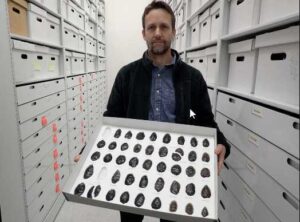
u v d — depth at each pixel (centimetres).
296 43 69
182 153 85
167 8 99
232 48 116
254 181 92
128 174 79
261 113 85
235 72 117
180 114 102
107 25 434
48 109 158
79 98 246
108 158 85
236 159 109
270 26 83
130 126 97
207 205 70
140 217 118
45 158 154
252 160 93
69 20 215
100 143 91
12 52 115
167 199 71
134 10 432
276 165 76
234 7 116
